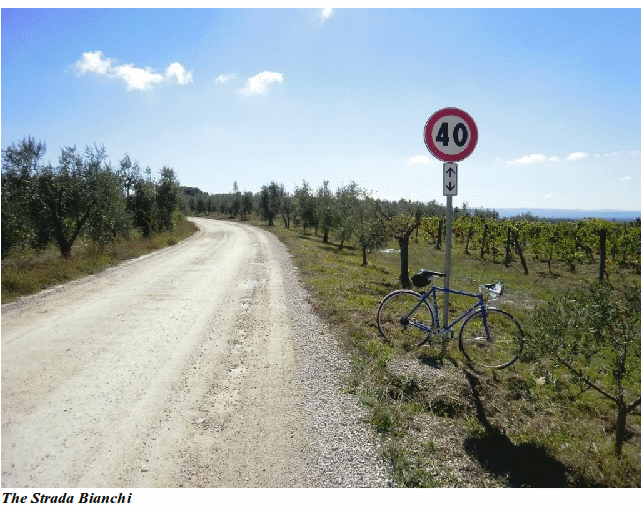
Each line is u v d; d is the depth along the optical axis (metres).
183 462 3.40
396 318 7.32
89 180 18.39
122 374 5.26
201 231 44.56
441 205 38.81
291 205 58.78
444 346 5.73
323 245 31.27
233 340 6.64
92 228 19.19
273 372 5.29
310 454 3.47
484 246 28.41
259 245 26.28
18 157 17.38
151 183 34.34
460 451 3.62
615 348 3.77
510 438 3.94
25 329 7.25
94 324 7.59
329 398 4.51
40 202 17.03
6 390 4.78
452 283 14.45
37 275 11.70
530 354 4.31
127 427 3.96
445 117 5.23
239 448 3.58
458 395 4.59
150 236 30.17
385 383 4.76
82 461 3.42
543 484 3.29
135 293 10.51
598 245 20.11
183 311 8.60
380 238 18.50
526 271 18.86
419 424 4.00
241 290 10.91
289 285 11.55
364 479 3.16
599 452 3.84
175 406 4.39
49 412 4.26
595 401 5.24
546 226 25.72
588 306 3.88
